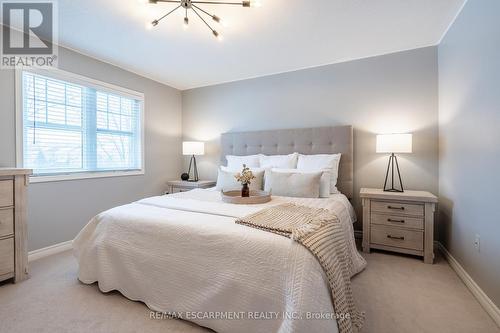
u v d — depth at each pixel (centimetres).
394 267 228
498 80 152
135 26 230
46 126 260
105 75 313
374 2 196
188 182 382
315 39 257
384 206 255
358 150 308
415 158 281
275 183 270
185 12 207
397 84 288
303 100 339
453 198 228
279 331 118
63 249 271
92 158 305
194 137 427
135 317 156
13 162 233
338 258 146
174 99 420
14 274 196
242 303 132
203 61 315
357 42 264
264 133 354
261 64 325
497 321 149
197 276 147
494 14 156
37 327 146
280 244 130
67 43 263
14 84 234
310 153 325
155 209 196
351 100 311
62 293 182
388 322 152
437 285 196
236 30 238
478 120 178
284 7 201
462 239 207
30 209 246
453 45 225
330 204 219
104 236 184
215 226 152
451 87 231
